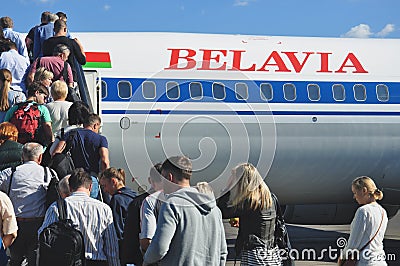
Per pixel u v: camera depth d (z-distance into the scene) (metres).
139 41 13.21
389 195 14.22
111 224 5.86
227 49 13.41
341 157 13.36
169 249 4.76
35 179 6.51
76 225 5.69
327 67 13.66
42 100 7.71
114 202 6.39
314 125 13.16
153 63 12.73
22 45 10.27
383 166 13.71
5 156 6.75
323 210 14.62
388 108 13.70
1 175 6.54
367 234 6.52
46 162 7.14
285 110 13.02
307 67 13.54
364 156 13.52
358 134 13.44
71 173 6.05
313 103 13.23
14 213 6.10
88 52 12.68
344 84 13.56
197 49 13.24
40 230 5.68
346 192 13.79
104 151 7.05
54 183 6.35
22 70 9.27
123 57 12.73
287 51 13.75
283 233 6.65
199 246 4.77
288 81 13.22
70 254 5.22
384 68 14.02
